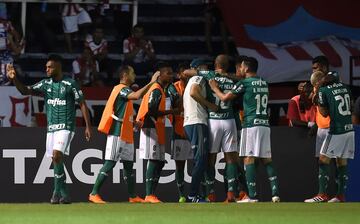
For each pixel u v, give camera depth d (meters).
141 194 42.97
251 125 39.34
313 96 41.94
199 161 39.62
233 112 40.50
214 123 39.97
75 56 59.56
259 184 43.12
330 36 56.31
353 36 56.47
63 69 59.12
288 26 56.38
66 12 59.19
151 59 56.44
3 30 55.44
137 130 42.62
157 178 41.44
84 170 42.84
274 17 56.47
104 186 42.91
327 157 40.34
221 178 43.09
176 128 41.47
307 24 56.59
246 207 35.06
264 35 56.06
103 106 49.78
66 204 38.31
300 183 43.31
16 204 39.12
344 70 54.59
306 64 54.44
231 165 40.19
